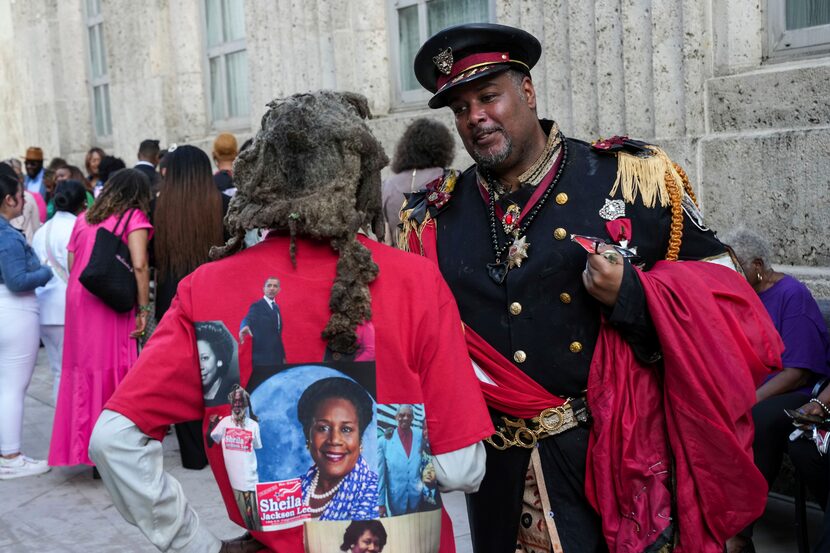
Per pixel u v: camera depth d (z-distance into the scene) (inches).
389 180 200.2
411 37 255.8
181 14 361.7
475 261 92.8
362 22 261.7
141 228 187.0
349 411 68.7
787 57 160.4
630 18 173.5
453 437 70.9
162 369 69.7
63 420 193.5
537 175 91.3
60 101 481.7
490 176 93.2
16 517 179.2
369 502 68.7
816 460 124.0
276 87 293.0
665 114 170.7
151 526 70.1
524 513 91.7
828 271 146.7
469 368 72.9
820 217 149.3
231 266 71.4
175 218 187.2
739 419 85.1
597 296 84.5
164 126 375.6
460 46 88.0
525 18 198.2
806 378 136.2
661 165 90.3
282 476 68.7
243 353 69.6
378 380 69.2
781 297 137.0
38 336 206.5
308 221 68.7
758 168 157.4
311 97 71.2
